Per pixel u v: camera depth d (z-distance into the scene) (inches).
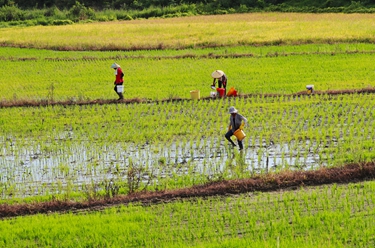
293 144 1937.7
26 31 5836.6
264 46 4190.5
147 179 1683.1
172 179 1663.4
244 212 1403.8
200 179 1653.5
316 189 1533.0
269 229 1280.8
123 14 7800.2
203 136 2063.2
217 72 2596.0
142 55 3937.0
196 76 3230.8
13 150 1989.4
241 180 1583.4
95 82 3196.4
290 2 7869.1
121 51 4279.0
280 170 1689.2
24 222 1375.5
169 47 4288.9
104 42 4569.4
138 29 5565.9
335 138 1978.3
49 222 1368.1
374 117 2213.3
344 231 1254.3
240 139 1863.9
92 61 3848.4
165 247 1210.0
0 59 3978.8
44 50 4475.9
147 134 2087.8
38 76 3408.0
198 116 2319.1
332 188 1513.3
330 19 5979.3
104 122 2298.2
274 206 1427.2
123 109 2496.3
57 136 2130.9
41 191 1620.3
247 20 6412.4
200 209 1430.9
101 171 1761.8
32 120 2368.4
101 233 1290.6
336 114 2256.4
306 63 3472.0
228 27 5398.6
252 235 1262.3
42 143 2052.2
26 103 2635.3
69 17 7805.1
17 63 3853.3
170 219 1371.8
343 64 3390.7
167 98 2652.6
